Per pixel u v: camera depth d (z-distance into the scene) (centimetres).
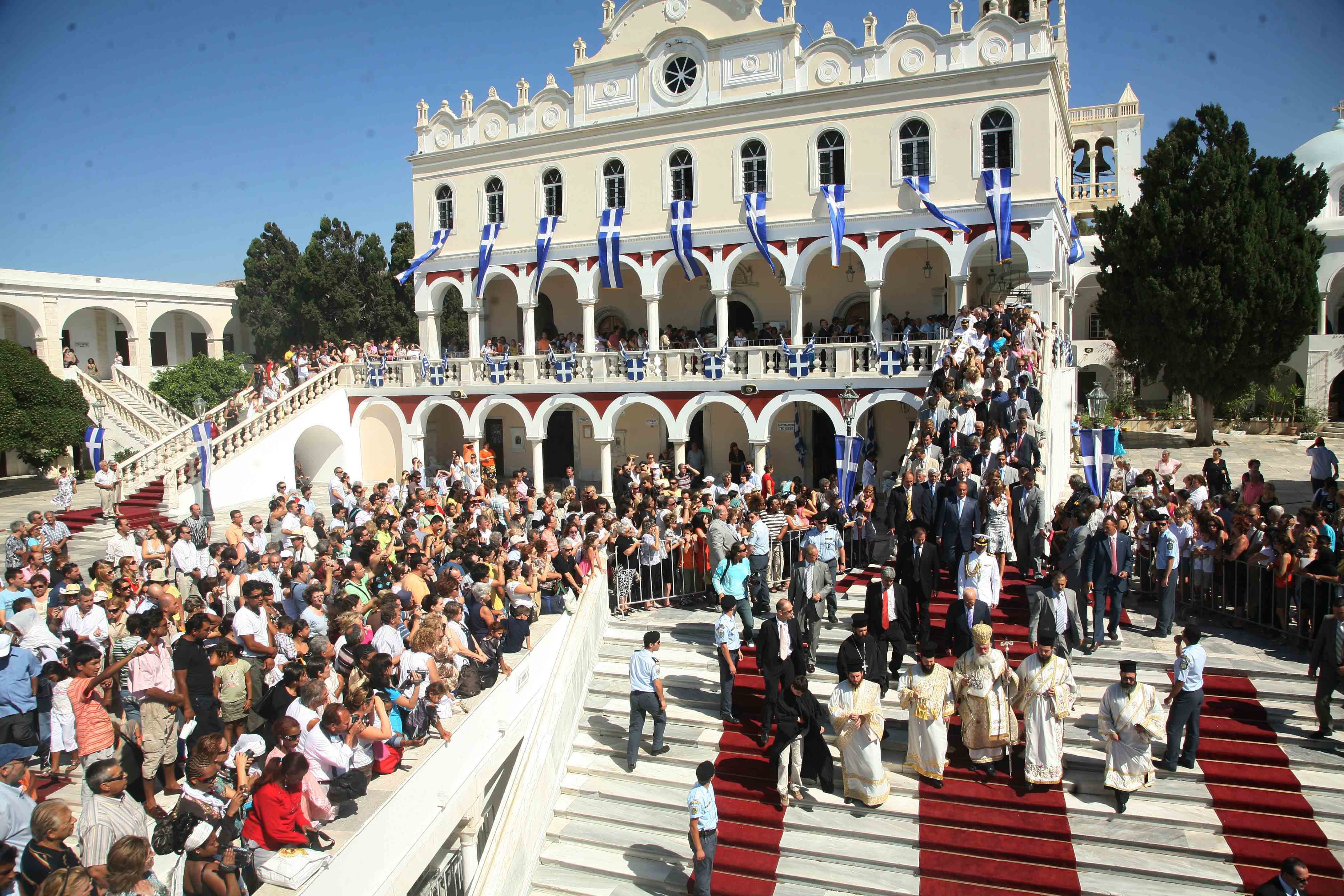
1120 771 1032
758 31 2792
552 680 1293
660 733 1234
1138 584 1616
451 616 1320
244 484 3016
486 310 3572
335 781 1012
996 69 2503
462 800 1220
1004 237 2502
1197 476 1777
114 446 3472
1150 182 3494
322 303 4722
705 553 1650
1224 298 3228
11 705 1108
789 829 1080
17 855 845
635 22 3019
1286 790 1041
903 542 1270
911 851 1022
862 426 2852
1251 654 1297
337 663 1185
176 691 1104
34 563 1548
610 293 3419
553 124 3194
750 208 2798
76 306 4125
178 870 909
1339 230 3838
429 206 3478
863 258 2706
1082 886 949
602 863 1078
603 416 2980
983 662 1082
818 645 1360
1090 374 4450
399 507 2453
